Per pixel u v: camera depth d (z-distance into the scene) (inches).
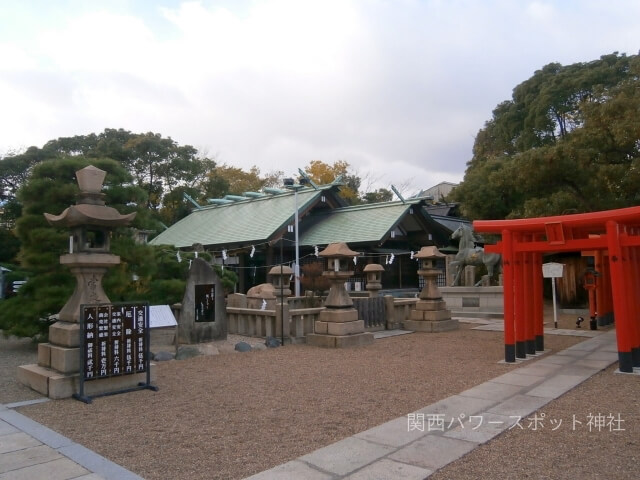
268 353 415.5
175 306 527.2
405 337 516.4
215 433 210.2
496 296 737.6
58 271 442.3
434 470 166.9
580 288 762.8
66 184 446.6
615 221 324.8
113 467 173.5
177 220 1403.8
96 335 273.4
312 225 1088.8
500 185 803.4
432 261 580.1
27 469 172.9
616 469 166.6
